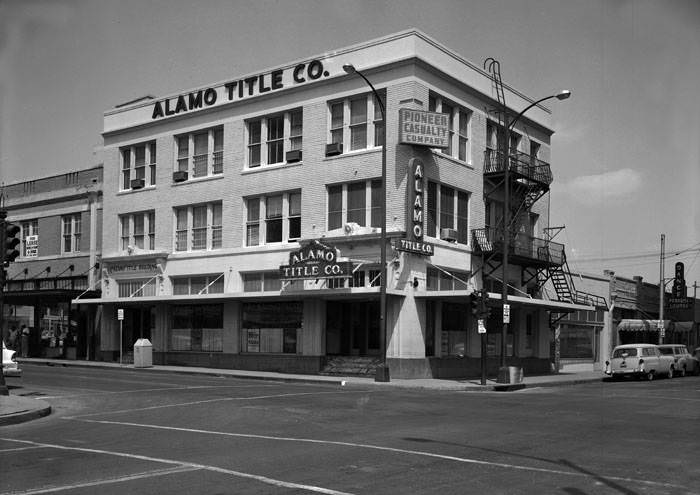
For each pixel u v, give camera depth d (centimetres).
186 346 3675
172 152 3819
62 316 4325
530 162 3769
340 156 3169
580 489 851
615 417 1628
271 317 3344
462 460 1039
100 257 4106
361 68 3142
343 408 1766
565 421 1535
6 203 4738
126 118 4038
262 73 3462
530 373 3728
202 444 1198
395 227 2980
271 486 862
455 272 3275
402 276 2953
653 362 3600
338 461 1030
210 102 3656
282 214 3372
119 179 4069
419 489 847
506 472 952
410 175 2952
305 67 3322
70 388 2272
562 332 4169
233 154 3559
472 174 3381
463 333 3312
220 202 3622
